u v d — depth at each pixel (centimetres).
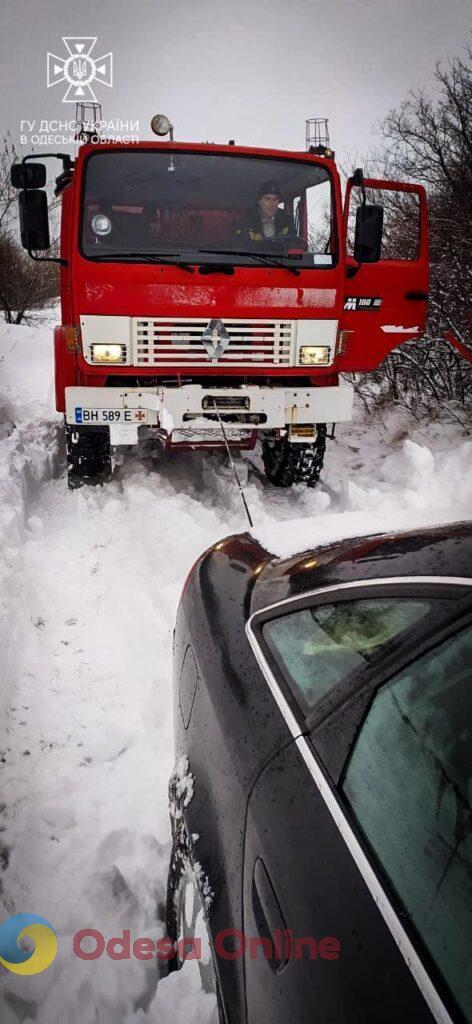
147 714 317
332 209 543
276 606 186
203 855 164
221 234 545
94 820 260
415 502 577
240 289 528
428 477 637
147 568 463
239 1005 136
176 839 193
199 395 547
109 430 569
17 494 552
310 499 598
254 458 776
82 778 281
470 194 903
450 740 114
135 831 254
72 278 514
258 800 143
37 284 1795
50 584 440
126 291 516
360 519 270
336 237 546
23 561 460
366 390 995
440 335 841
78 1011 193
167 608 408
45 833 253
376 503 588
